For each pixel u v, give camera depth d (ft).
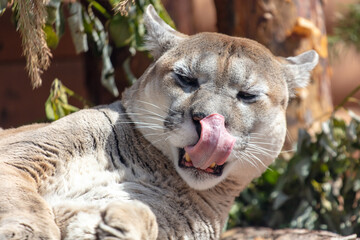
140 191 20.04
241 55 20.92
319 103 34.30
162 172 20.81
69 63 46.70
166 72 20.85
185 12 42.63
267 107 20.81
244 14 33.60
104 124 20.63
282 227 31.30
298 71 23.38
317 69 34.09
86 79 34.65
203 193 21.39
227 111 19.65
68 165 19.56
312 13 33.78
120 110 21.65
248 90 20.39
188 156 19.76
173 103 20.31
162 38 22.82
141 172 20.61
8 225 16.51
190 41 21.80
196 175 19.86
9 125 46.39
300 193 31.78
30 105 46.75
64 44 45.39
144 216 17.83
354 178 31.01
